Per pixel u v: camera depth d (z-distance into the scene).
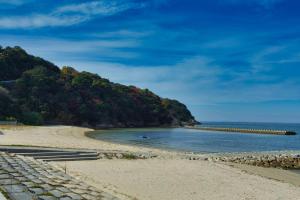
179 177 19.34
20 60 113.38
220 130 124.25
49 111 96.00
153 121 135.62
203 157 30.27
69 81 115.25
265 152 38.25
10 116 81.31
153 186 16.70
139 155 27.72
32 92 97.81
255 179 20.58
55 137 45.53
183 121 166.38
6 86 96.69
